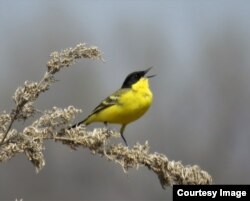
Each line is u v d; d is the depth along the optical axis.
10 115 8.21
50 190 26.88
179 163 8.41
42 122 8.38
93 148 8.60
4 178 26.14
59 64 8.12
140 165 8.58
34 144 8.18
